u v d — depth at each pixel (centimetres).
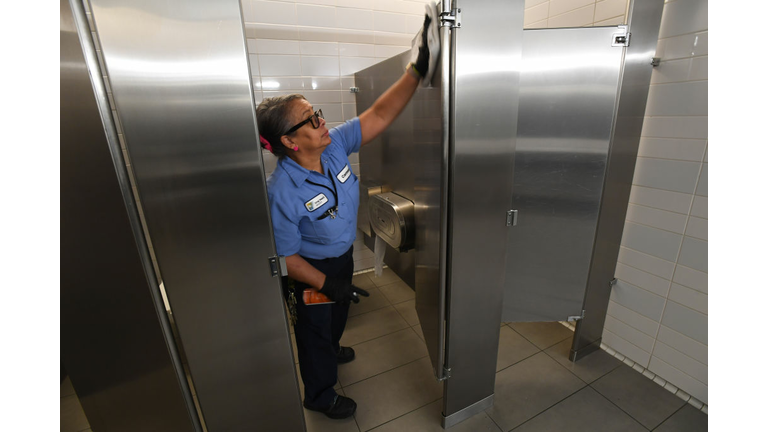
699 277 139
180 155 82
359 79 224
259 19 201
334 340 171
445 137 103
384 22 229
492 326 135
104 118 75
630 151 147
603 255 159
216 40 77
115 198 81
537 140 138
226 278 96
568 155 139
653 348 162
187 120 80
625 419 144
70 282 87
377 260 210
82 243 84
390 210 175
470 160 107
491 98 103
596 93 131
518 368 174
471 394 145
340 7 216
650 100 143
